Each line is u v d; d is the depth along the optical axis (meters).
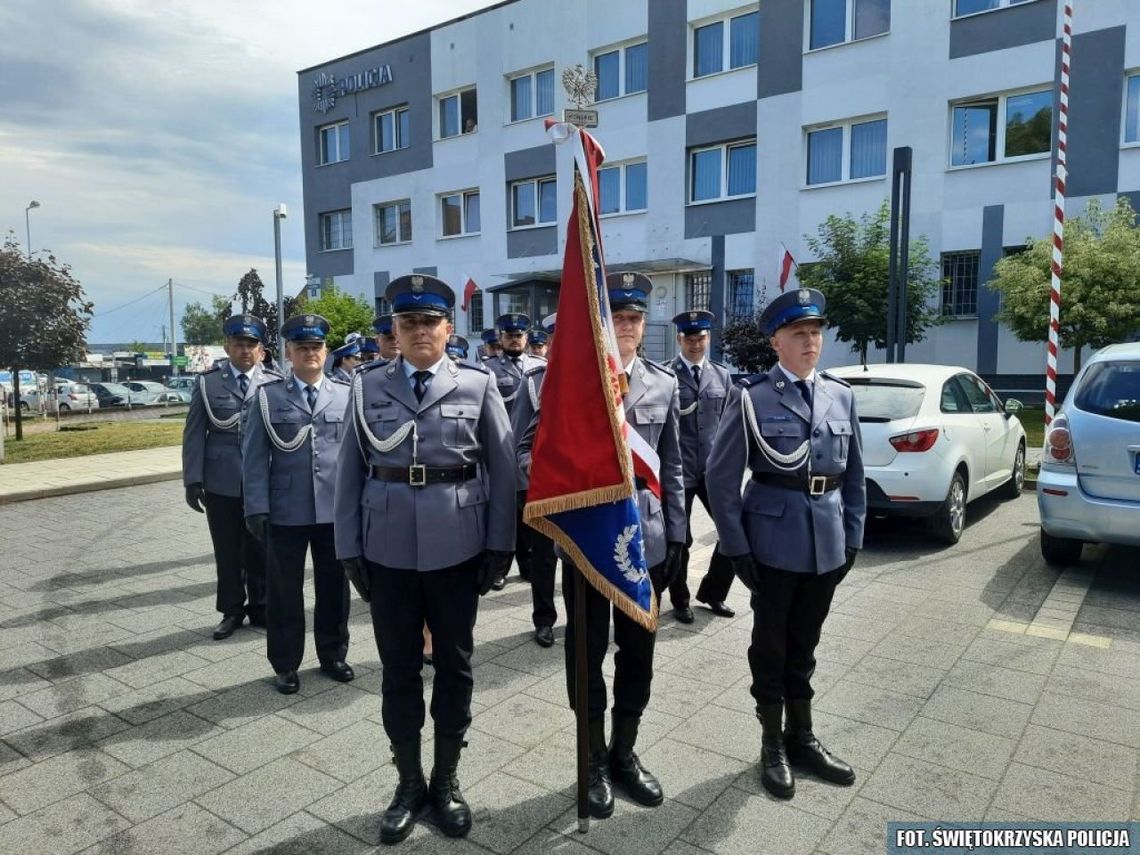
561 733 3.58
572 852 2.73
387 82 24.94
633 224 20.20
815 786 3.12
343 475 3.12
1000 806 2.97
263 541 4.16
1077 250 12.45
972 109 15.67
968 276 16.02
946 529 6.54
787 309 3.16
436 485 3.00
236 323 5.02
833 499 3.17
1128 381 5.47
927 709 3.74
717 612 5.15
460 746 2.99
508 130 22.38
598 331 2.80
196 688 4.12
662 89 19.33
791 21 17.28
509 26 21.97
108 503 9.49
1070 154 14.80
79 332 14.64
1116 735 3.48
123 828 2.90
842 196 17.02
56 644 4.77
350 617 5.24
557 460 2.80
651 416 3.26
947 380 7.17
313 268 27.89
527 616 5.18
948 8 15.55
